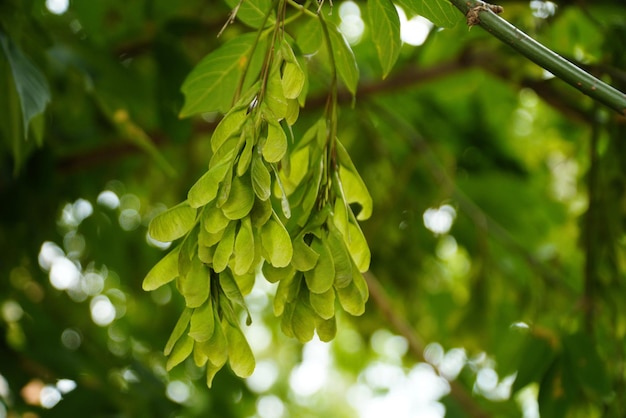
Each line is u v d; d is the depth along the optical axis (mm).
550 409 1382
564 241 2373
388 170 2072
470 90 2201
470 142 2398
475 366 2201
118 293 2451
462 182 2387
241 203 1027
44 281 1973
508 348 1676
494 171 2391
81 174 2045
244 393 2092
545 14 1646
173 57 1645
